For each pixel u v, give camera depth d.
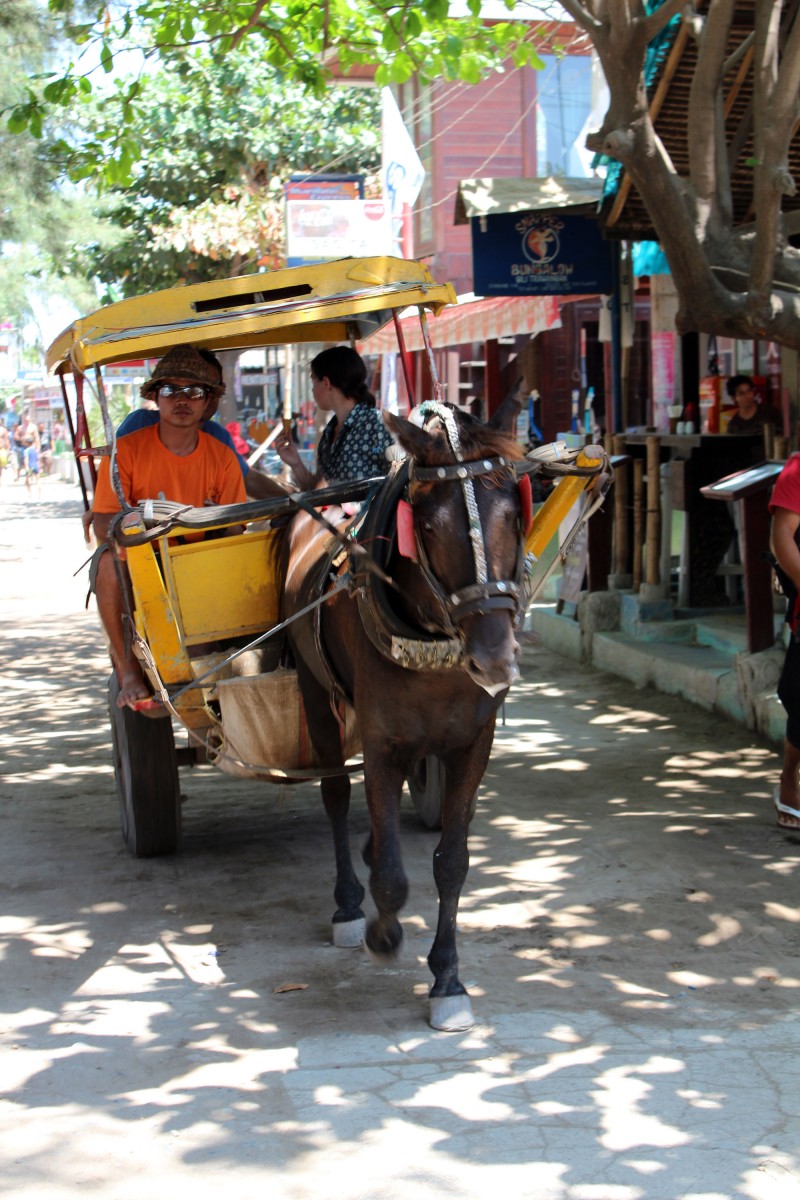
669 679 9.81
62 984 5.05
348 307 5.43
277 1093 4.12
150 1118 3.98
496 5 18.22
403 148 15.90
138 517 4.89
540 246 12.45
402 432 3.93
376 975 5.08
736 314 7.93
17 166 20.48
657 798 7.35
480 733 4.61
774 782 7.57
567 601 12.36
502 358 21.34
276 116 26.52
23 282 25.50
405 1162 3.69
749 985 4.90
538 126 23.08
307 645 5.25
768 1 7.42
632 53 7.60
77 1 11.08
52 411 56.47
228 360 29.14
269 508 4.93
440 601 3.96
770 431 10.22
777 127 7.34
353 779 8.39
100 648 13.45
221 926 5.64
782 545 6.24
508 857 6.42
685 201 8.13
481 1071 4.23
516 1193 3.53
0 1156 3.77
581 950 5.25
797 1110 3.95
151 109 25.53
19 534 25.12
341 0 10.58
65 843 6.89
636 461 11.12
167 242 26.14
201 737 5.75
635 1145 3.76
